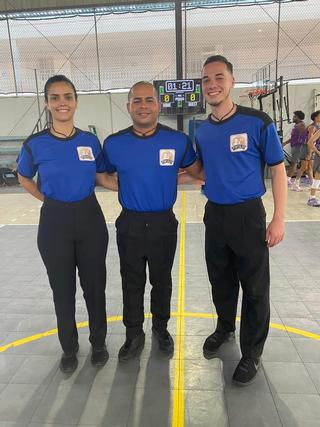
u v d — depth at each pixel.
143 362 2.14
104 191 8.01
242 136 1.78
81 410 1.79
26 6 9.18
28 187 2.09
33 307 2.86
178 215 5.65
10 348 2.31
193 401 1.83
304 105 9.41
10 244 4.49
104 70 9.83
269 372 2.02
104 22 9.47
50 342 2.37
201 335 2.40
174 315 2.65
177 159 1.99
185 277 3.31
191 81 8.83
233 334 2.35
